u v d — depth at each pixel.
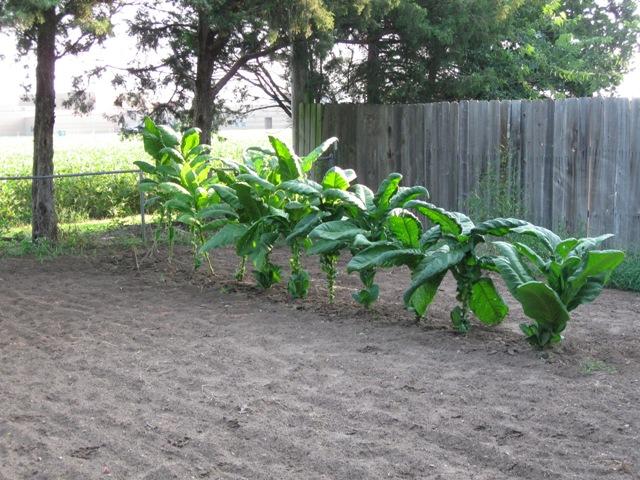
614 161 9.47
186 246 11.38
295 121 14.02
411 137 12.05
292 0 10.78
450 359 6.13
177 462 4.47
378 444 4.64
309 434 4.80
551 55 15.33
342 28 13.12
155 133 9.47
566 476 4.20
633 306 8.01
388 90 13.98
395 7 12.36
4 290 8.91
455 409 5.14
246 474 4.34
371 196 7.57
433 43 13.05
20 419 5.11
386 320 7.28
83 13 10.77
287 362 6.17
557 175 10.08
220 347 6.57
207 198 9.16
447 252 6.53
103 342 6.80
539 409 5.09
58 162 21.38
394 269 9.99
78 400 5.43
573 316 7.56
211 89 13.48
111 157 23.14
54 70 11.55
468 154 11.19
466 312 6.77
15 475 4.36
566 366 5.88
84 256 10.71
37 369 6.12
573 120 9.87
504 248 6.32
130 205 16.28
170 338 6.90
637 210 9.27
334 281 8.74
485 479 4.21
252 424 4.96
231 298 8.33
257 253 8.02
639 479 4.16
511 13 13.40
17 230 13.54
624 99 9.32
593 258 5.88
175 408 5.26
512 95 14.65
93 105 14.16
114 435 4.84
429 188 11.83
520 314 7.56
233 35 12.99
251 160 8.99
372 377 5.77
